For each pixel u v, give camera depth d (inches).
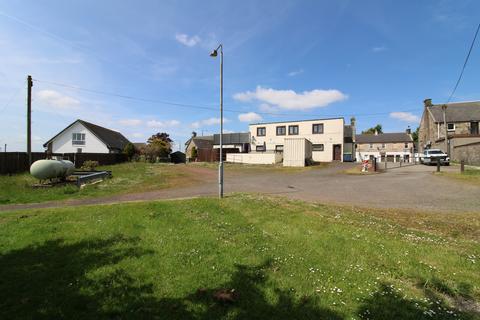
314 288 139.4
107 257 178.2
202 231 234.7
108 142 1807.3
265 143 1745.8
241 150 1892.2
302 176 782.5
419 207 332.5
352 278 150.1
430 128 1589.6
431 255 179.5
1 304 126.4
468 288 140.3
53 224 258.1
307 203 354.6
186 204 347.9
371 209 322.7
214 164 1461.6
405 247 192.5
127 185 588.1
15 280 148.6
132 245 199.8
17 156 863.7
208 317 115.8
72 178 692.7
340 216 282.5
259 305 124.3
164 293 134.7
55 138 1737.2
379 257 177.0
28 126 821.2
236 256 179.3
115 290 137.4
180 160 2228.1
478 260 172.9
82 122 1738.4
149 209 320.8
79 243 204.5
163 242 206.2
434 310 123.2
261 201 364.8
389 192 452.4
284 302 126.8
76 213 301.6
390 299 130.4
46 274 155.3
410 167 976.9
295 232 228.8
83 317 117.4
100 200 408.5
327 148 1547.7
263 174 876.0
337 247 194.2
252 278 149.7
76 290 138.1
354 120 1994.3
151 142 2249.0
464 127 1413.6
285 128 1679.4
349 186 542.9
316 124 1583.4
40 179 597.9
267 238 217.2
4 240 212.5
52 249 193.0
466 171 687.7
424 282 147.3
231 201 366.6
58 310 121.8
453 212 303.6
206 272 155.9
